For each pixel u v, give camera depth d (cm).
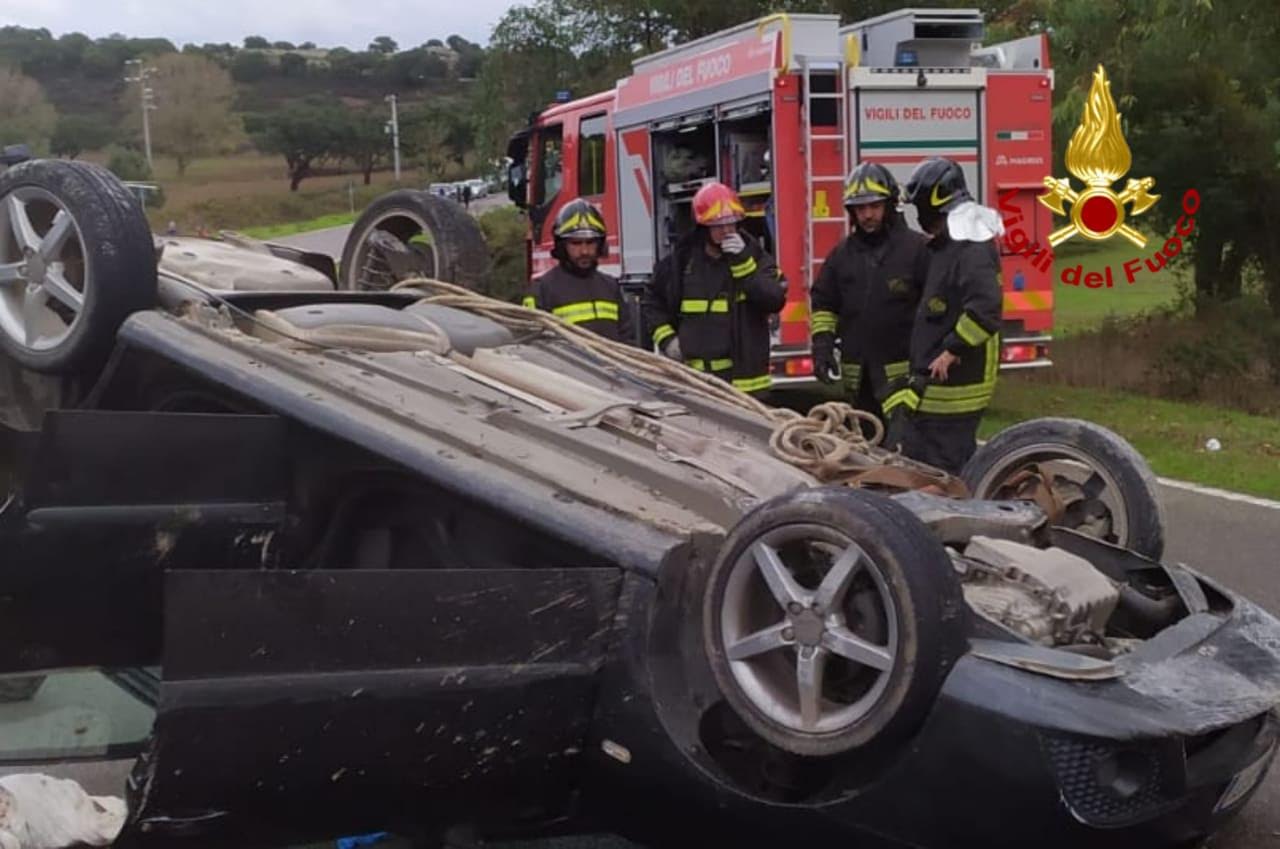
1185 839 324
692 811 334
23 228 483
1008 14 2175
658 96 1341
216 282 535
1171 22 1519
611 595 335
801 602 310
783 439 437
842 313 720
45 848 350
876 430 484
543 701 331
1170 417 1254
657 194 1367
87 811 364
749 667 320
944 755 302
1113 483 460
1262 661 352
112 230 460
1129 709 301
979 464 487
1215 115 1661
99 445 368
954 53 1252
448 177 6003
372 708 314
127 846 312
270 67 9419
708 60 1252
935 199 622
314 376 418
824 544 313
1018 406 1330
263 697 303
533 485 365
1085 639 346
